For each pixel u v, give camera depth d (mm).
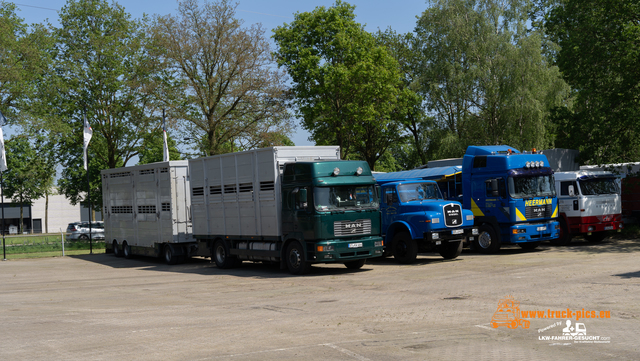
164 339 8250
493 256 19547
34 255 31031
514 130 38750
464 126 42062
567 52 28344
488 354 6645
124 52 43062
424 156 48031
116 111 42531
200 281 16719
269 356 6957
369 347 7219
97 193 55625
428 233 18078
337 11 42250
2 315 11383
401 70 50750
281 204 17359
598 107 28328
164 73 39750
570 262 16422
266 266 20328
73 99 42500
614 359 6320
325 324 8938
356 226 16828
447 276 14664
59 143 44344
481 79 39938
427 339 7547
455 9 41719
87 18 42406
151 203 23875
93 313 11172
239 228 18984
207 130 39188
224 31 37750
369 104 41156
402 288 12891
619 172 25328
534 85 38094
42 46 41094
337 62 42344
